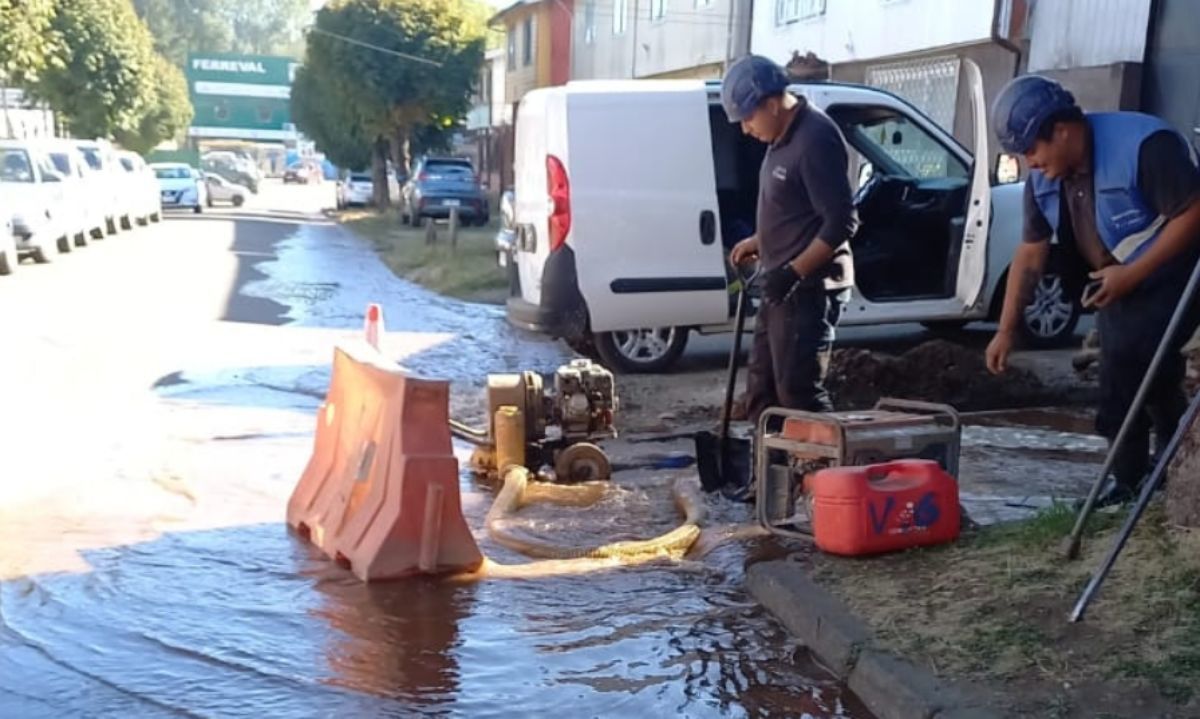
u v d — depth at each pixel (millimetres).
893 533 4645
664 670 4051
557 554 5238
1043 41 15312
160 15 91312
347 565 5094
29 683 3934
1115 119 4449
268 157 97625
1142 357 4586
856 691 3824
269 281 17828
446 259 20125
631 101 8953
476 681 3971
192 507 6004
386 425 5129
